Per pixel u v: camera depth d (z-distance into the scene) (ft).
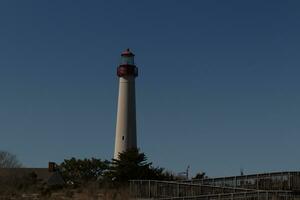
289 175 190.70
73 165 368.89
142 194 193.67
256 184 190.49
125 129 313.12
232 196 151.53
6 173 333.42
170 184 181.57
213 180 195.62
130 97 317.01
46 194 232.12
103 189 229.86
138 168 256.32
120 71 317.01
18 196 228.43
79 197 216.33
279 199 155.53
